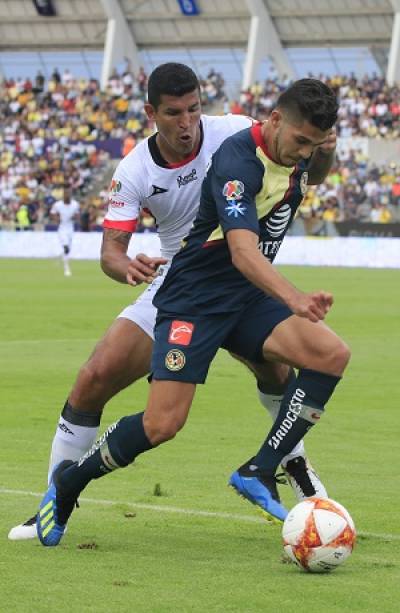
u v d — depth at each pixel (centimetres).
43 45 13000
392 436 2330
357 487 1855
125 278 1577
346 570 1348
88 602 1203
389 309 5266
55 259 10262
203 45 12375
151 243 9175
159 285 1603
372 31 11488
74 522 1605
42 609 1178
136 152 1616
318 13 11556
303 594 1239
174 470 1983
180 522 1606
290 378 1606
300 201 1494
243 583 1284
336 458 2100
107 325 4541
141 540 1499
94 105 11938
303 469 1549
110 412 2595
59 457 1598
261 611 1176
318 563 1318
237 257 1389
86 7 12425
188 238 1477
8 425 2423
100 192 11050
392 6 11069
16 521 1603
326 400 1469
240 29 12038
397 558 1412
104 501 1741
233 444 2233
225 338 1481
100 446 1452
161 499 1758
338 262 9219
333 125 1405
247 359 1531
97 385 1573
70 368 3328
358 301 5681
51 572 1328
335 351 1446
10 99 12300
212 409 2659
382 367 3397
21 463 2031
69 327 4459
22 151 11575
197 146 1605
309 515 1328
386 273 8119
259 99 11306
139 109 11762
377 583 1290
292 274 7900
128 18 12388
